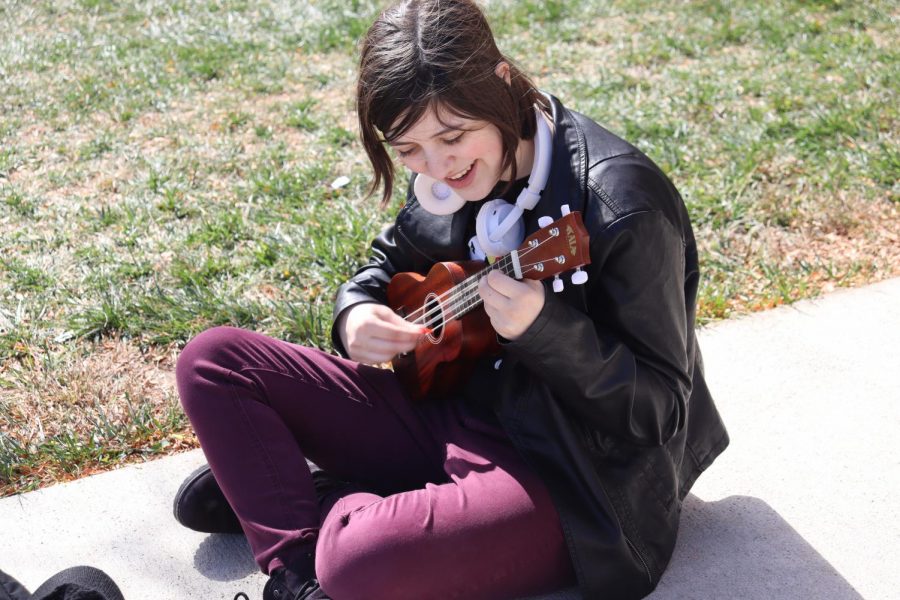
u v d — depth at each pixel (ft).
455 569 5.97
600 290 5.91
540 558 6.21
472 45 5.62
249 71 18.35
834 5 20.12
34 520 8.01
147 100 16.97
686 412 6.39
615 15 20.53
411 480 7.05
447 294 6.64
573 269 5.88
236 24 20.70
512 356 6.26
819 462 8.22
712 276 11.44
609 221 5.74
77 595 6.12
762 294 11.00
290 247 12.09
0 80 17.83
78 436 9.13
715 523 7.57
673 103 15.79
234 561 7.49
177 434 9.15
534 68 17.98
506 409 6.30
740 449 8.45
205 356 6.57
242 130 15.83
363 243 12.07
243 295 11.28
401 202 13.16
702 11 20.30
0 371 10.13
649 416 6.07
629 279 5.79
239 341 6.70
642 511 6.39
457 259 7.21
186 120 16.28
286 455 6.46
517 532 6.09
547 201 6.02
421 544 5.89
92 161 14.79
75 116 16.39
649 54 18.21
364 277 7.79
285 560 6.22
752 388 9.29
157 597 7.18
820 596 6.82
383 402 7.05
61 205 13.44
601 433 6.25
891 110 14.99
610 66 17.89
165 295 11.17
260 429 6.47
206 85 17.72
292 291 11.39
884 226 12.37
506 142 5.87
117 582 7.33
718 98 16.01
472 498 6.10
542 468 6.18
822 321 10.36
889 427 8.63
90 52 19.29
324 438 6.91
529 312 5.54
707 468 7.84
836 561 7.14
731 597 6.82
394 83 5.59
